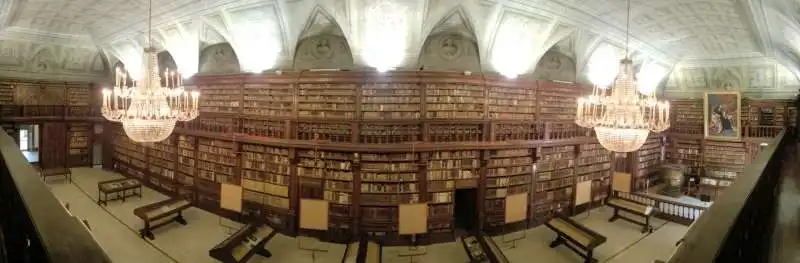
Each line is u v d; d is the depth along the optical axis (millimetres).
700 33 14602
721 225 2281
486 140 13148
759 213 3420
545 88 14430
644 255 12133
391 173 12398
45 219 2191
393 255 11820
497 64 14055
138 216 12852
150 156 17859
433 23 12797
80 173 20844
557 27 13992
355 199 12398
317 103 12664
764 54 16859
